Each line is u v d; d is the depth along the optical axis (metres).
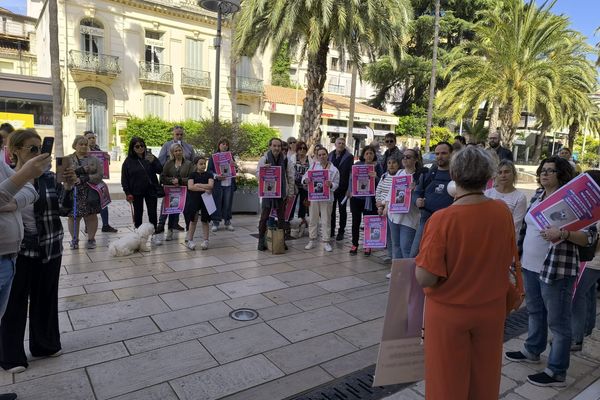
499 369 2.35
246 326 4.27
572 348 3.97
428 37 32.06
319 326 4.35
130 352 3.66
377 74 34.50
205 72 29.38
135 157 6.95
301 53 15.84
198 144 11.00
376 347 3.97
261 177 6.95
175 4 27.83
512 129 17.83
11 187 2.47
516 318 4.83
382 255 7.15
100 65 25.25
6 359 3.26
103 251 6.57
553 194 3.30
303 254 7.05
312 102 14.94
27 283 3.27
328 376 3.46
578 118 25.50
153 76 27.38
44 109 24.11
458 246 2.22
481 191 2.32
